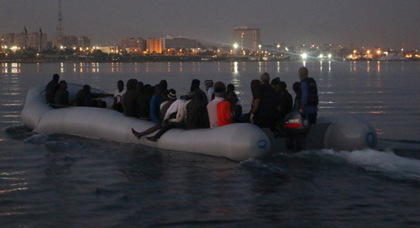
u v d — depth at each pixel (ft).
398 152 35.32
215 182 28.22
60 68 395.75
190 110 36.22
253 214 23.13
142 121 39.40
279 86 35.40
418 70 297.53
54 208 24.07
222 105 34.47
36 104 49.29
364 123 34.40
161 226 21.74
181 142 35.63
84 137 42.60
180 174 30.01
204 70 332.80
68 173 30.45
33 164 32.78
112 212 23.49
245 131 32.35
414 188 26.68
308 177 28.94
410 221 22.08
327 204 24.39
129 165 32.37
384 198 25.16
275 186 27.35
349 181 28.07
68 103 48.32
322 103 81.41
